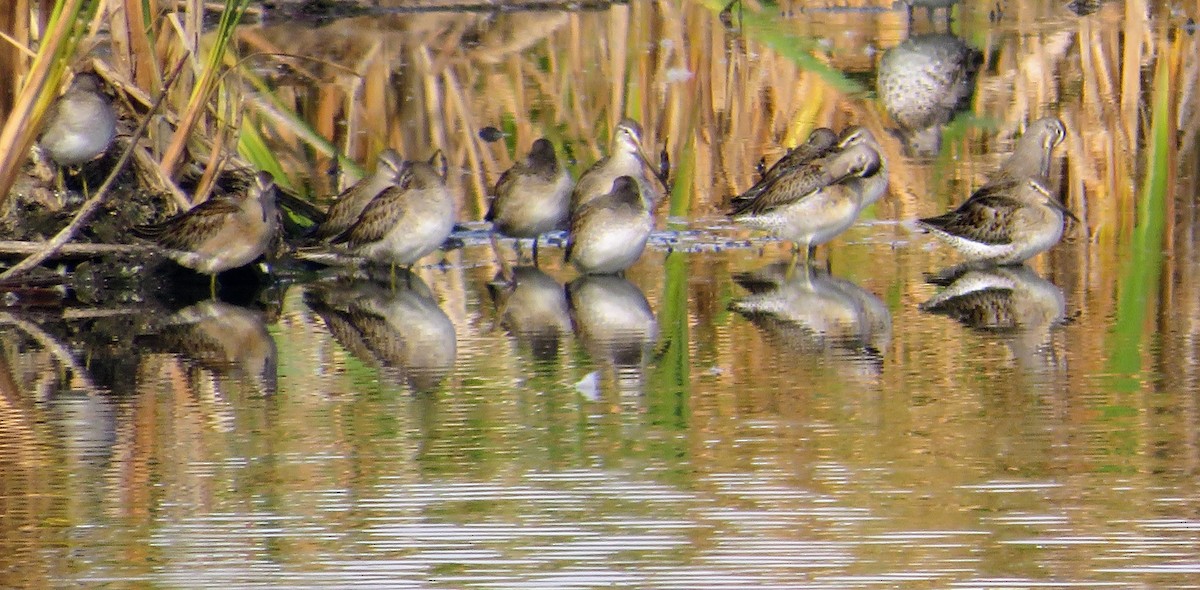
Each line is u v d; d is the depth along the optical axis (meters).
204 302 16.70
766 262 17.81
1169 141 21.98
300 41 29.05
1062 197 19.86
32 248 16.86
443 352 14.49
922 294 16.22
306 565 9.68
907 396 12.72
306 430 12.24
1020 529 9.94
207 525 10.38
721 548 9.76
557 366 13.91
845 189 17.33
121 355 14.59
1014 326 14.85
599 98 25.12
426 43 28.95
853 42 29.05
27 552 9.98
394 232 17.25
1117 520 10.03
